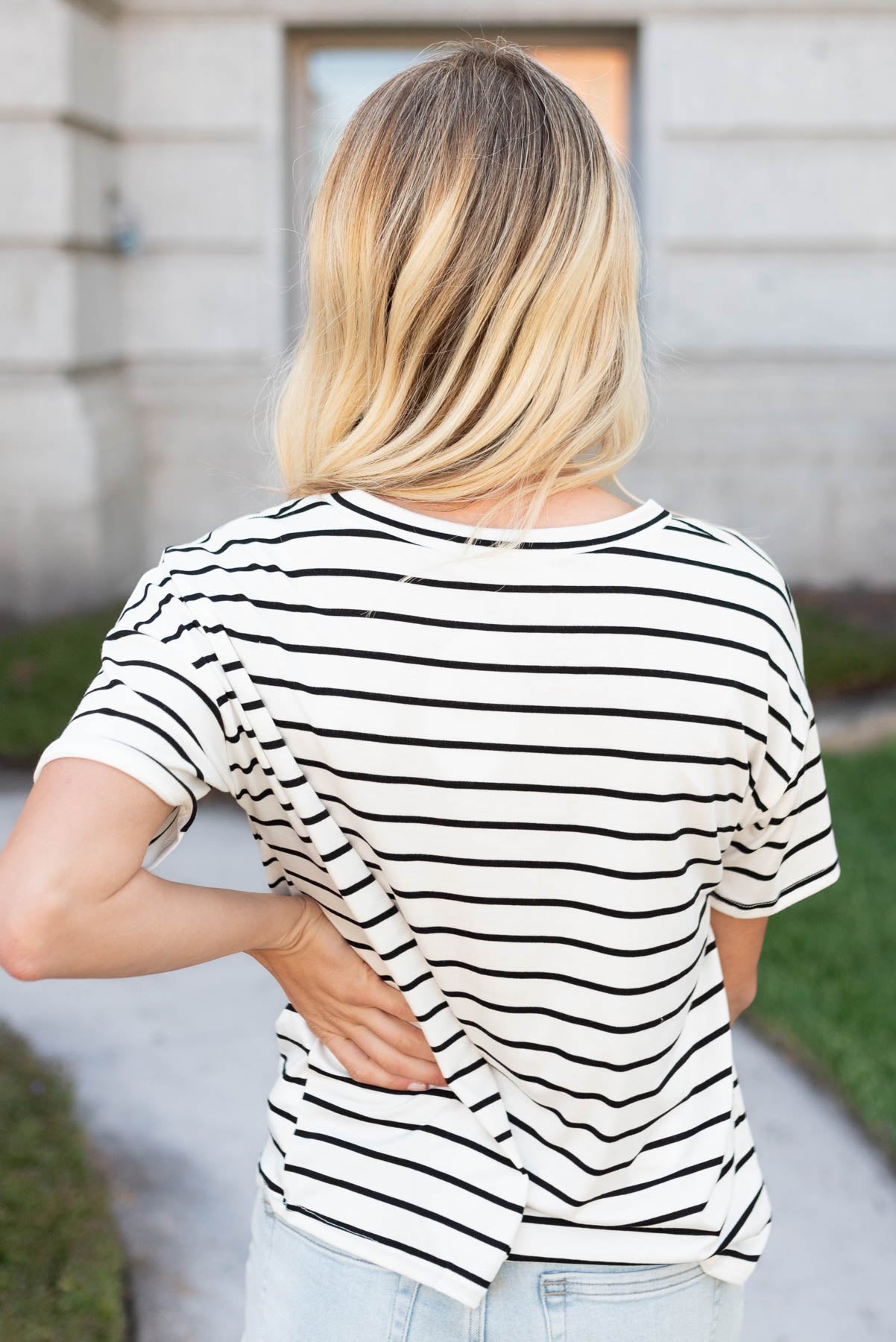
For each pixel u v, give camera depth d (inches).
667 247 300.0
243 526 37.0
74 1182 98.1
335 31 302.7
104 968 33.4
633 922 35.4
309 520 36.3
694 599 34.9
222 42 292.5
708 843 36.3
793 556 310.5
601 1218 38.0
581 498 36.9
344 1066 40.3
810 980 134.3
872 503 308.8
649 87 294.5
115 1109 113.3
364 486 36.4
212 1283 91.3
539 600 34.6
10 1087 111.2
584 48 305.9
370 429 36.6
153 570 36.5
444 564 34.9
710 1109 39.9
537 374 35.0
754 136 296.2
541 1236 38.0
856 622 277.6
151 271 301.7
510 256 34.8
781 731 36.0
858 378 306.0
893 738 209.9
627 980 35.8
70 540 271.4
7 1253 88.5
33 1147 102.0
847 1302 91.0
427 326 35.4
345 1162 39.4
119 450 289.9
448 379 35.5
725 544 36.5
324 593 35.1
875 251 301.3
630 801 34.7
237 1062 122.0
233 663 34.9
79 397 273.6
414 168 35.6
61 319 267.4
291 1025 43.5
